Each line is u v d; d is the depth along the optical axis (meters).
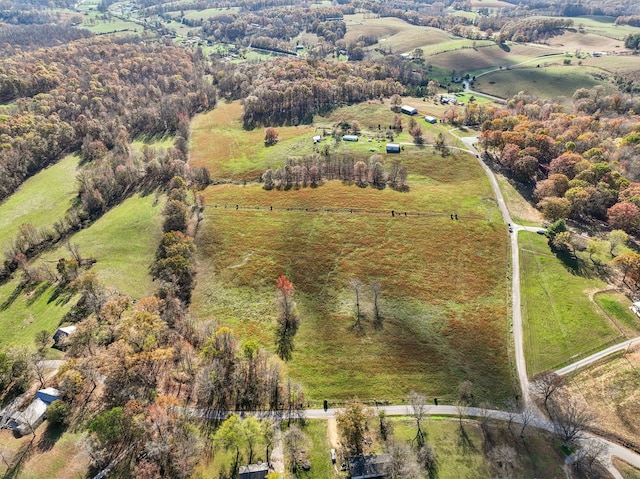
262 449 82.75
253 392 94.38
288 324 116.12
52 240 152.38
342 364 105.06
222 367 96.06
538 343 108.12
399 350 108.44
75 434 82.75
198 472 76.88
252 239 147.50
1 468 77.00
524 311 117.75
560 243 135.38
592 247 133.00
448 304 120.88
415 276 130.25
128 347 94.62
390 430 88.12
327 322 116.75
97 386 92.19
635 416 88.12
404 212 157.12
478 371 102.75
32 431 83.50
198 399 92.38
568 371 100.19
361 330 113.88
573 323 111.56
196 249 143.62
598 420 87.94
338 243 143.75
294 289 127.75
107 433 77.38
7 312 120.94
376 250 140.25
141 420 80.69
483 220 152.00
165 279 128.50
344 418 83.44
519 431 87.81
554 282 125.56
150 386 92.81
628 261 119.56
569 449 83.62
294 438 83.12
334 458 81.69
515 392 97.31
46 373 98.31
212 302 124.69
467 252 138.12
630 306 114.12
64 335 107.19
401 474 76.38
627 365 98.75
